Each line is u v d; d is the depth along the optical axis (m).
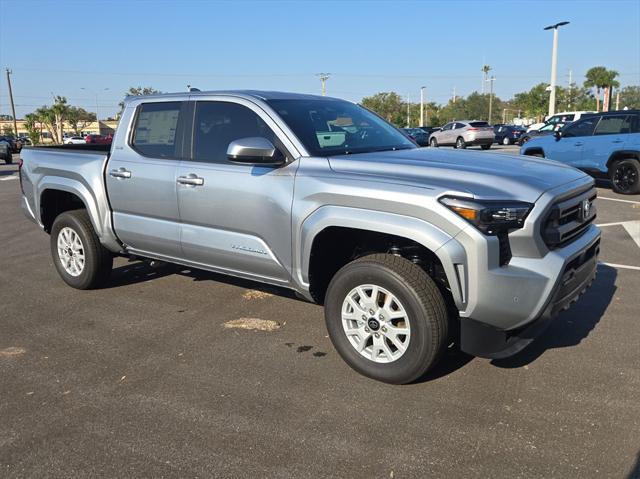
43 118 70.25
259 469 2.85
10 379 3.85
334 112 4.69
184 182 4.54
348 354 3.83
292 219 3.94
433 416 3.30
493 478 2.75
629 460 2.86
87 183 5.30
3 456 2.99
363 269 3.62
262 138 3.96
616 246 7.51
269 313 5.07
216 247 4.48
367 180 3.63
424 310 3.41
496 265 3.29
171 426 3.24
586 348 4.19
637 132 11.93
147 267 6.63
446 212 3.30
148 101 5.03
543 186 3.48
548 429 3.14
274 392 3.62
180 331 4.68
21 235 8.91
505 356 3.39
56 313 5.15
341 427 3.20
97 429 3.22
